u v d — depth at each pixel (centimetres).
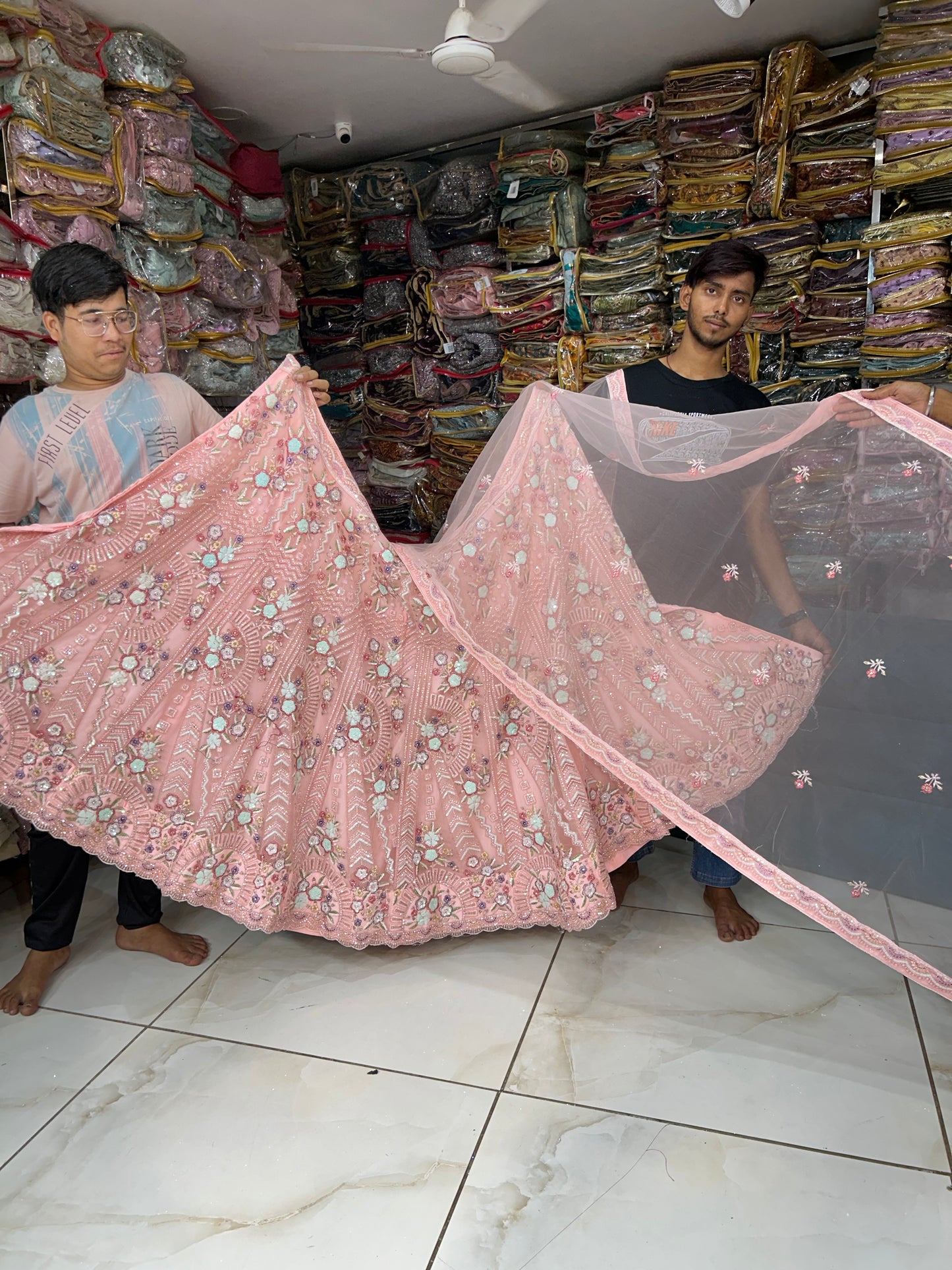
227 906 178
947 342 294
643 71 347
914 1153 141
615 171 363
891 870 161
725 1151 142
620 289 375
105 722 171
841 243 320
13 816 225
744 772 172
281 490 179
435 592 180
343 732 186
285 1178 140
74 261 170
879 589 166
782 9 300
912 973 156
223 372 333
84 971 197
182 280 301
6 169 242
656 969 192
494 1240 128
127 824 173
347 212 434
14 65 244
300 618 181
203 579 177
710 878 201
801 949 198
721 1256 124
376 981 190
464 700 192
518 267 411
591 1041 169
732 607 179
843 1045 167
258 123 386
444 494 454
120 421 180
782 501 175
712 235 347
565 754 187
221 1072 163
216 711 178
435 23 298
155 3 277
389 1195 136
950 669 159
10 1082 162
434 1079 160
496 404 427
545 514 191
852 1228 128
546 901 192
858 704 165
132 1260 126
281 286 374
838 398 171
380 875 185
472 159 403
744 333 338
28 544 166
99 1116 153
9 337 237
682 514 183
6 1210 135
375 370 456
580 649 188
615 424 189
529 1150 144
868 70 297
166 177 286
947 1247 125
